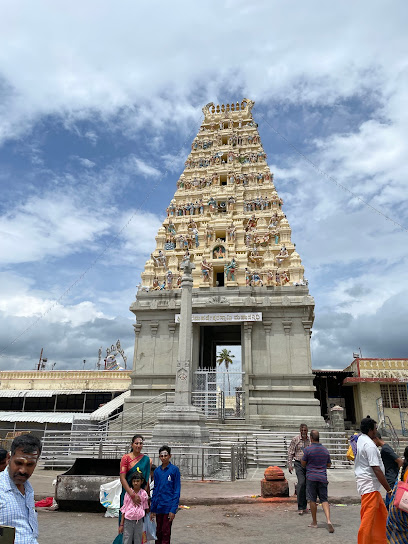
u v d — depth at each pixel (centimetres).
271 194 4128
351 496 1376
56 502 1248
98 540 941
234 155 4403
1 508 418
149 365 3525
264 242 3850
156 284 3831
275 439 2584
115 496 1188
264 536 973
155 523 788
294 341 3381
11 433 3309
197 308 3541
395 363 3650
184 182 4409
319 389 4241
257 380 3344
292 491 1583
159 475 821
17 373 4472
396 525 605
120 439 2527
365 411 3522
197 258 3862
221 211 4175
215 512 1222
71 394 4212
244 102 4938
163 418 2070
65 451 2222
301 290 3500
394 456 775
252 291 3575
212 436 2581
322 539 944
